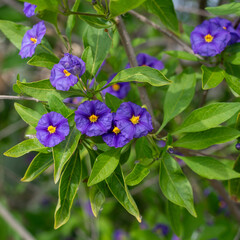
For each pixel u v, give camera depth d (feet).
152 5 1.37
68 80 1.08
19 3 2.03
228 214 1.97
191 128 1.15
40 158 1.10
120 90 1.39
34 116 1.15
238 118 1.17
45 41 1.20
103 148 1.15
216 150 1.59
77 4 1.21
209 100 1.88
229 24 1.28
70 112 1.09
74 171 1.11
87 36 1.24
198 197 1.95
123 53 1.53
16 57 2.07
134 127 1.06
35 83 1.12
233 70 1.26
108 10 1.11
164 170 1.13
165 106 1.30
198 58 1.33
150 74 1.07
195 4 2.07
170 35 1.41
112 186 1.11
